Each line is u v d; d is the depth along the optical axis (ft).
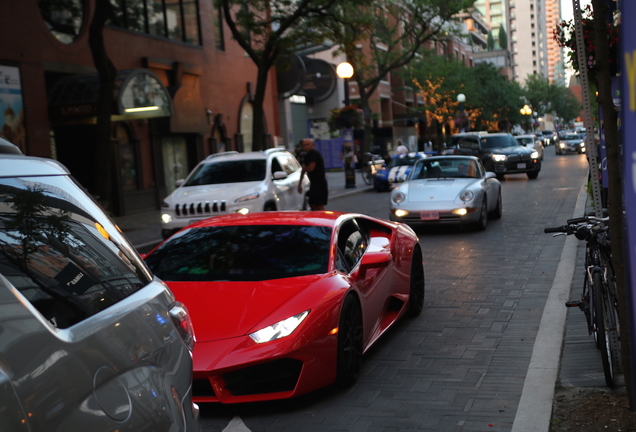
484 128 206.39
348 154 89.40
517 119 212.64
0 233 5.65
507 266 30.81
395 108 184.14
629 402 11.75
